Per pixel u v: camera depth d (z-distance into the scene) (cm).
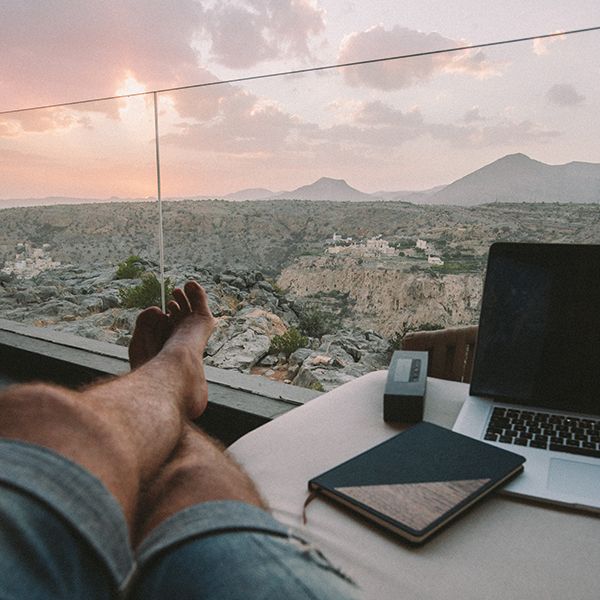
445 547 53
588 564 51
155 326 111
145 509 47
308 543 43
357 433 77
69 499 35
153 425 55
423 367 89
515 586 47
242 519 43
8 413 42
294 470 67
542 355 87
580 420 82
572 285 86
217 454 59
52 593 30
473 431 78
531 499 61
